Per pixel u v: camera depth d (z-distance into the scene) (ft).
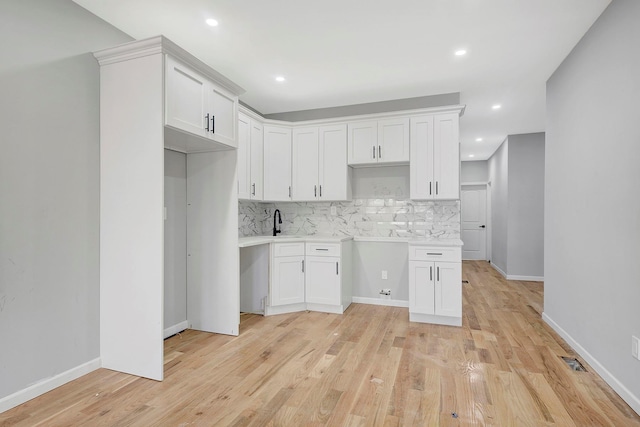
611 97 7.26
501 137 19.81
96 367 7.83
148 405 6.40
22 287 6.44
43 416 6.03
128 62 7.58
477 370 7.83
